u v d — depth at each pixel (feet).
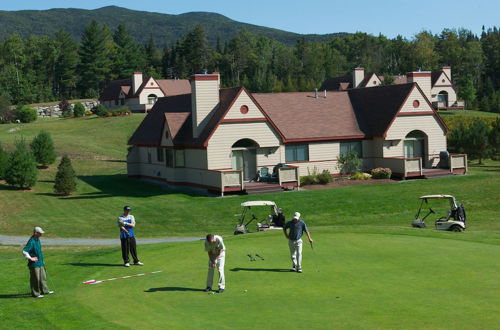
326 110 174.81
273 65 592.19
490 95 456.86
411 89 168.86
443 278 56.90
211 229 113.60
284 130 161.07
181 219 121.60
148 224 118.21
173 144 156.87
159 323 45.98
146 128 185.88
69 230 113.50
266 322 45.14
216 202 135.44
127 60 567.18
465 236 81.25
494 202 132.46
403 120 168.66
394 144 168.66
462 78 497.05
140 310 49.96
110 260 71.67
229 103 149.59
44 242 101.71
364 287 54.44
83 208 136.77
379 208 127.95
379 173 162.40
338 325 43.78
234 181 143.23
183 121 162.50
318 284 56.08
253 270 62.59
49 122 341.41
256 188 145.07
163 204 136.87
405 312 46.44
